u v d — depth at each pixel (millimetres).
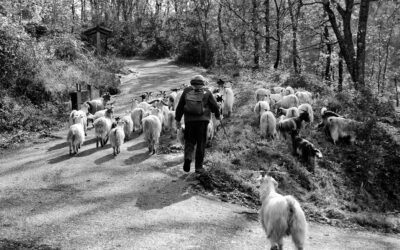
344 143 13430
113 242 5918
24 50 18375
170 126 12891
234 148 11219
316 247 6430
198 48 42062
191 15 46250
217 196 8391
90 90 19750
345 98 17844
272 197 5754
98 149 11766
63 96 18453
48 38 24453
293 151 11586
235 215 7324
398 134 14594
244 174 9531
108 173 9477
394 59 44500
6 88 16609
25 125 14531
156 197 7980
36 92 17406
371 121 14188
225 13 40938
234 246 5945
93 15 54781
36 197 7883
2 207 7312
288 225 5066
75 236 6102
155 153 11250
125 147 11945
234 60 35344
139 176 9258
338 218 8781
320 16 27812
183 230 6449
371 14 38281
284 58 35844
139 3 65125
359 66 21094
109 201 7695
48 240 5938
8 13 19172
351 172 12273
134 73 31812
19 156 11133
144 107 14914
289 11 28531
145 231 6348
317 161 12031
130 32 51031
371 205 10898
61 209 7242
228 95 14711
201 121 8602
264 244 6074
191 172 9484
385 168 12680
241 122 13844
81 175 9320
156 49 47469
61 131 14500
